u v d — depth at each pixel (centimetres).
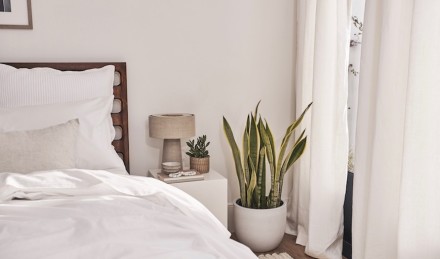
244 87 305
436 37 175
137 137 283
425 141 181
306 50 284
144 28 274
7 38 249
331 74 256
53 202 158
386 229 208
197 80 292
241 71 302
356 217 224
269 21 304
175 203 180
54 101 234
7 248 115
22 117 212
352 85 269
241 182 274
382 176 206
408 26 194
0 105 226
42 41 255
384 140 204
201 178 258
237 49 299
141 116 282
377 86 204
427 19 176
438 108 177
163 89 284
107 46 268
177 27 281
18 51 252
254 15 299
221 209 262
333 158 261
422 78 179
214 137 302
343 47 250
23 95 229
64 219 136
